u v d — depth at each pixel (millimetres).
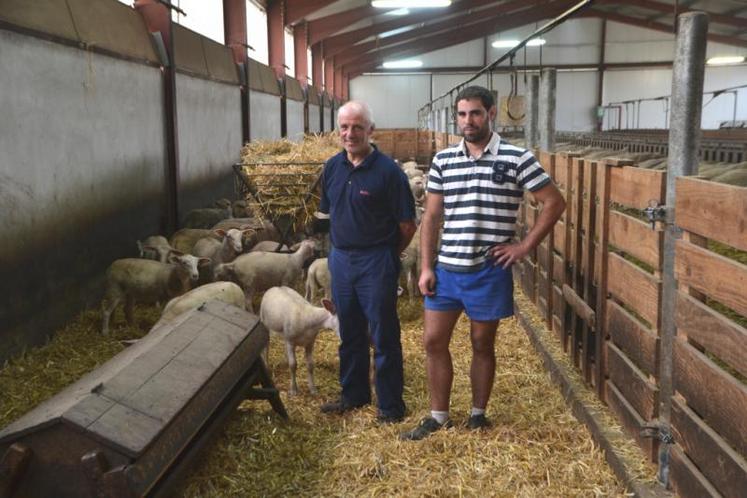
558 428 3953
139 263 6023
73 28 6660
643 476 3223
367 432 4027
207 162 11547
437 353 3902
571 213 4973
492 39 38000
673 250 3033
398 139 28719
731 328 2467
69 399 2820
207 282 7336
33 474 2654
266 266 6512
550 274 5648
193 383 3199
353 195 4086
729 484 2504
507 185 3586
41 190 5934
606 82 37562
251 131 14828
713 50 36344
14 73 5516
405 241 4215
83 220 6801
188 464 3180
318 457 3773
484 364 3883
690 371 2824
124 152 7953
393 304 4172
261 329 4164
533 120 6922
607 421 3814
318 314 4480
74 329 6199
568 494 3248
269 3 19250
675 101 2975
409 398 4578
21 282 5566
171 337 3521
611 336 3932
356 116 3994
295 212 7820
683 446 2926
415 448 3725
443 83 38969
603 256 4055
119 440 2604
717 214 2559
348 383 4398
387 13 26969
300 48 24141
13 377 5027
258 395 4160
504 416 4184
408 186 4164
